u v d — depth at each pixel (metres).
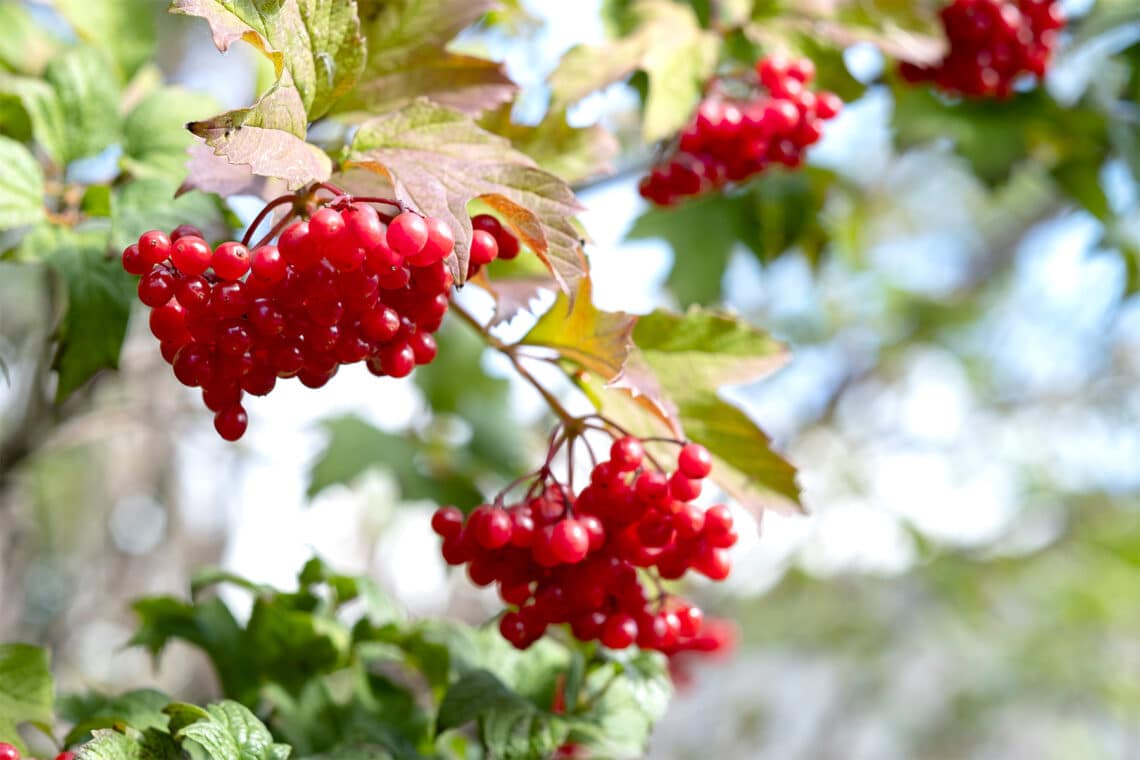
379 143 0.64
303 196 0.64
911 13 0.81
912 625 2.21
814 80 0.82
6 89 0.73
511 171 0.63
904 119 0.94
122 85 0.79
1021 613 2.23
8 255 0.69
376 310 0.63
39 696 0.67
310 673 0.73
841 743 2.14
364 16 0.67
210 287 0.62
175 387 1.14
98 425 0.98
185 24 1.28
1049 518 2.25
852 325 1.85
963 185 2.08
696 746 2.31
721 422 0.69
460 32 0.68
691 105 0.78
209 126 0.61
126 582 1.77
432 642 0.73
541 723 0.69
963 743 2.09
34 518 1.47
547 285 0.69
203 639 0.73
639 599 0.68
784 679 2.36
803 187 0.97
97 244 0.71
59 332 0.70
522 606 0.69
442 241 0.62
